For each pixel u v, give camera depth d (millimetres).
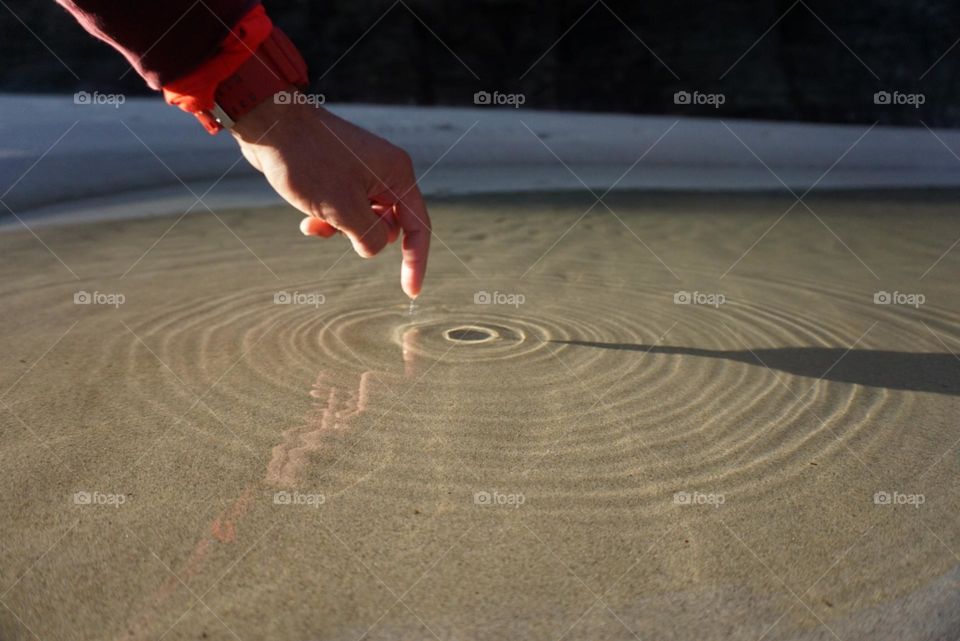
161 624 413
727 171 1819
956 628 426
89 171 1418
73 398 640
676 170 1803
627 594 441
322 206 507
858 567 465
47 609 421
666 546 479
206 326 796
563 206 1398
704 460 570
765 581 453
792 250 1140
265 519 496
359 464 558
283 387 668
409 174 533
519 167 1766
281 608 426
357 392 664
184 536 479
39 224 1167
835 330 820
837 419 630
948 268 1063
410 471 551
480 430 606
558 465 561
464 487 534
